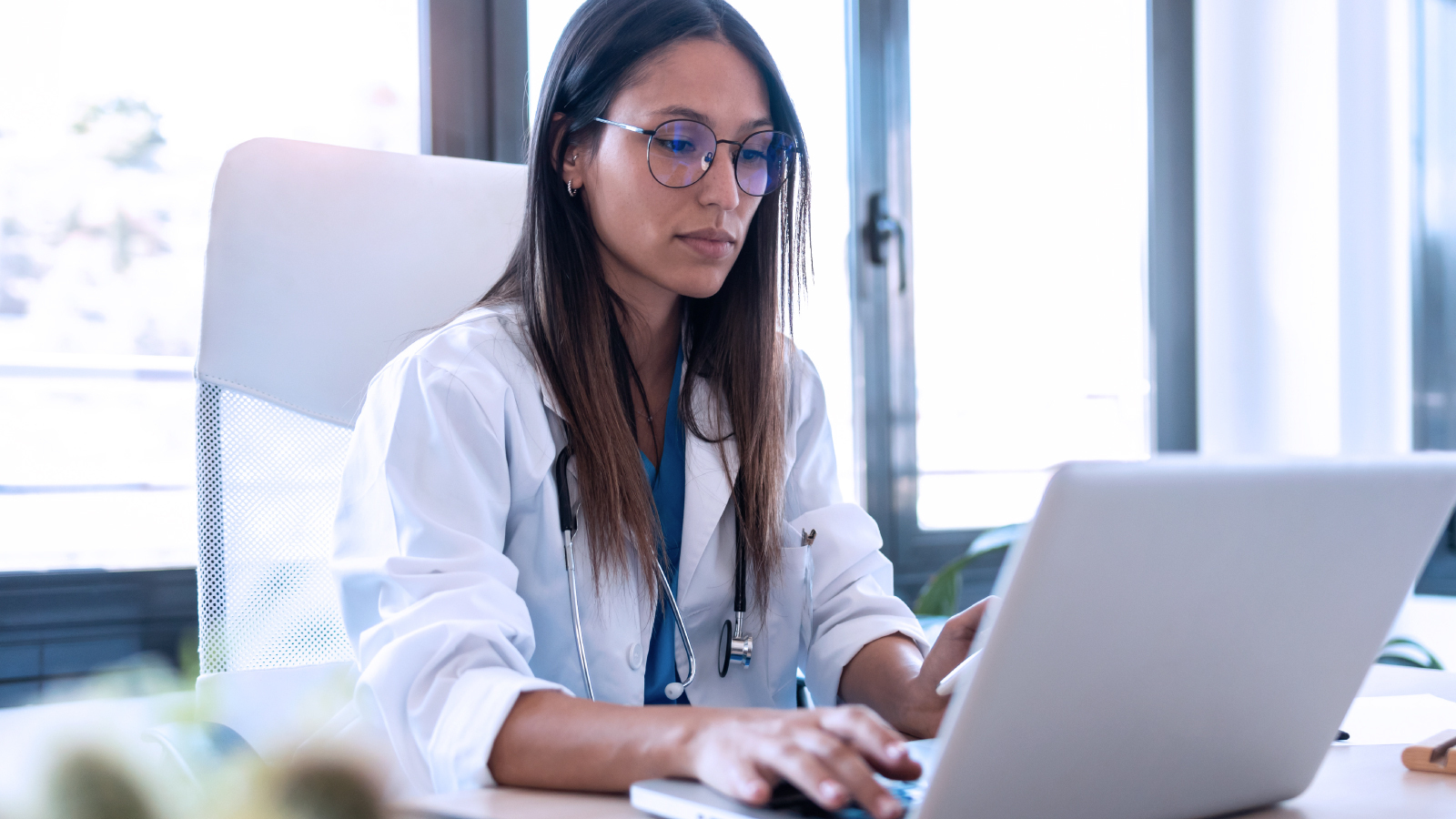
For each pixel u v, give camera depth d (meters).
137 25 1.54
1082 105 2.43
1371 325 2.31
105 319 1.53
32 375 1.49
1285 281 2.39
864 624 1.01
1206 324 2.50
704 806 0.49
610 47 0.97
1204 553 0.44
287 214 1.04
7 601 1.42
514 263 1.04
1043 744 0.44
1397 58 2.31
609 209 0.98
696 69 0.97
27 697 1.41
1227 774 0.51
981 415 2.30
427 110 1.70
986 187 2.31
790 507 1.16
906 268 2.18
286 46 1.63
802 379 1.19
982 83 2.30
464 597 0.76
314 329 1.04
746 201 1.01
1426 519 0.51
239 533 1.00
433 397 0.88
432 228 1.10
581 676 0.94
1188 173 2.50
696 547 0.99
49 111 1.50
